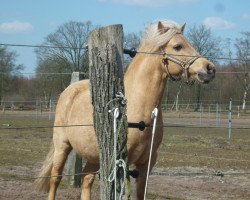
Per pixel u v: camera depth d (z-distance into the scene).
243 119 39.34
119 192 4.38
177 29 6.77
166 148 19.05
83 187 7.82
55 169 7.99
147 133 6.38
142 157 6.51
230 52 54.91
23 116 38.81
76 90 7.83
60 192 9.65
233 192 10.51
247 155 17.61
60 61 47.12
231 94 53.47
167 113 43.62
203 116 40.91
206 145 20.62
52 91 49.66
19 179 11.17
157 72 6.64
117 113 4.40
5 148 17.92
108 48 4.55
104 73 4.56
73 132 7.42
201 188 10.82
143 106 6.55
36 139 21.92
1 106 49.12
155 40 6.71
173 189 10.56
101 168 4.60
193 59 6.56
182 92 47.59
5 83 50.25
